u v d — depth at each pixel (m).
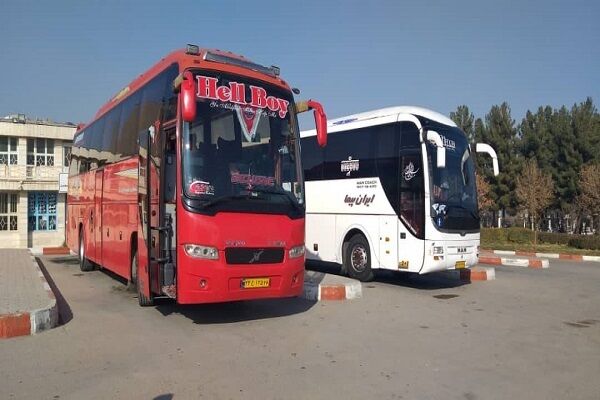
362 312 9.09
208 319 8.38
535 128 45.88
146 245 8.52
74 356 6.31
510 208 43.72
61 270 14.78
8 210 35.75
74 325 7.91
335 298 10.23
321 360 6.22
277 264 7.88
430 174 11.41
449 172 11.83
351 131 13.30
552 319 8.84
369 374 5.73
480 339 7.35
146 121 9.16
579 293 11.74
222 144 7.75
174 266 7.77
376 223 12.34
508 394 5.19
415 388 5.31
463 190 12.10
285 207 8.04
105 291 11.02
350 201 13.08
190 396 5.01
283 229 7.97
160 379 5.49
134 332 7.51
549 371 5.94
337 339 7.20
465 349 6.81
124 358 6.24
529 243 32.41
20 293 8.95
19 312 7.39
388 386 5.36
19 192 35.72
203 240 7.30
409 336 7.45
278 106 8.47
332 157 13.73
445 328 8.00
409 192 11.66
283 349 6.68
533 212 37.53
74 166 16.52
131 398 4.96
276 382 5.43
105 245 11.83
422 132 11.49
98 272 14.29
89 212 13.66
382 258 12.16
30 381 5.42
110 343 6.91
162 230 7.96
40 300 8.28
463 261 11.84
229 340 7.10
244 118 8.04
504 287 12.49
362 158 12.87
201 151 7.55
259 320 8.34
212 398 4.96
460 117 49.81
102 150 12.47
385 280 13.30
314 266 16.36
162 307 9.30
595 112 45.56
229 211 7.52
